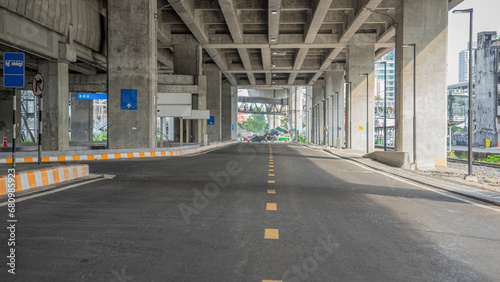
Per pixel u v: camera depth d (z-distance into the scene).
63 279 4.43
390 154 26.86
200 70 51.44
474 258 5.49
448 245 6.16
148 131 29.70
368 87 51.81
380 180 16.08
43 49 25.88
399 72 29.86
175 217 7.84
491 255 5.66
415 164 26.36
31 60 33.12
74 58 29.02
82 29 30.61
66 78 29.16
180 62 51.19
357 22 42.25
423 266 5.09
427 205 10.03
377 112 139.75
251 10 44.44
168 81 44.41
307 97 115.00
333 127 75.94
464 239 6.57
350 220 7.87
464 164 38.00
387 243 6.18
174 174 16.22
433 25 28.83
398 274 4.76
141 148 28.94
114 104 29.61
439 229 7.28
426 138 28.89
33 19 24.06
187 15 39.28
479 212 9.21
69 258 5.18
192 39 50.88
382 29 49.22
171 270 4.76
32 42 24.58
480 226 7.64
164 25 47.16
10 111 49.09
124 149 27.20
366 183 14.78
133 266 4.89
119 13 29.41
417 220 8.05
